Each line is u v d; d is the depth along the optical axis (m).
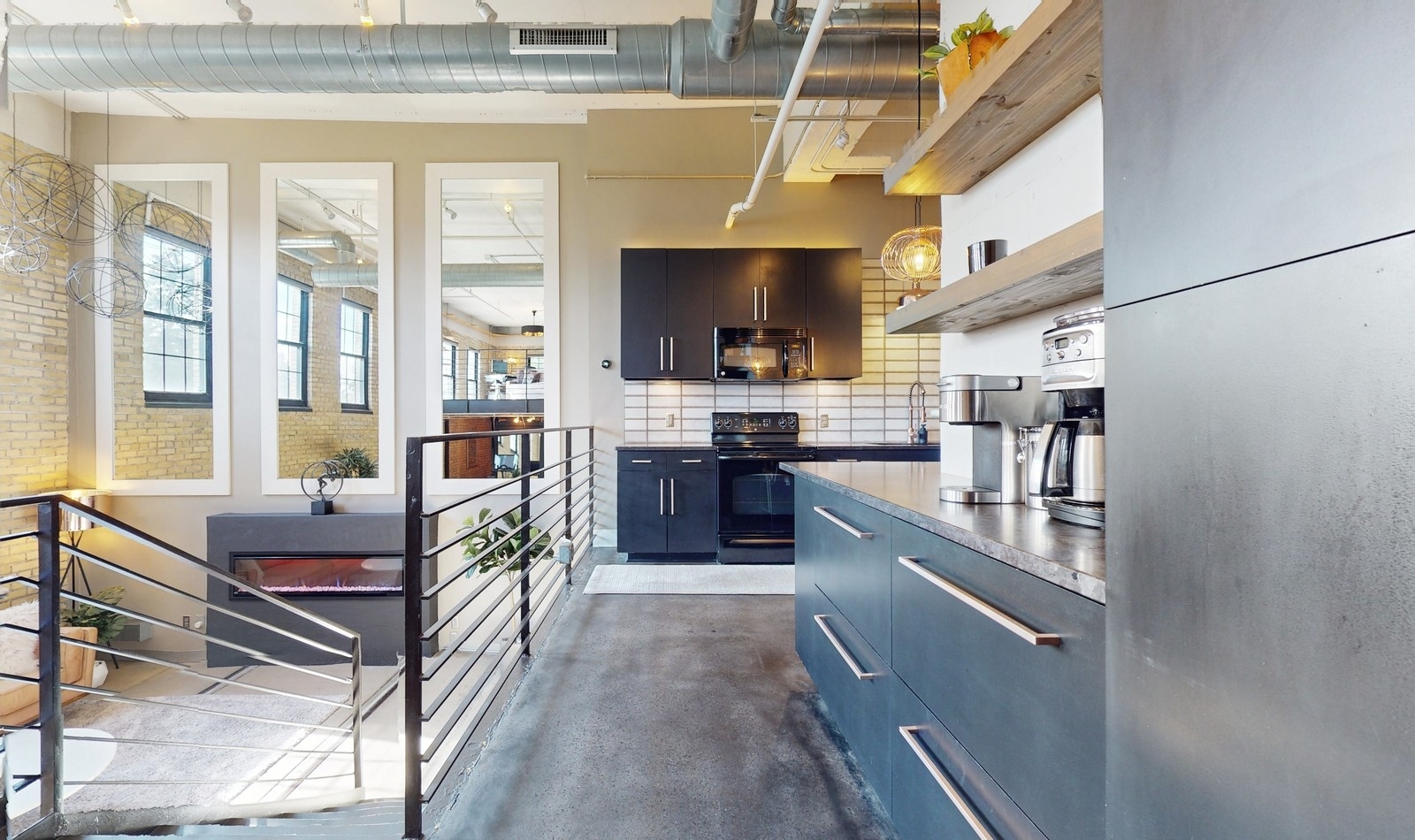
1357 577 0.43
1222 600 0.54
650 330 4.14
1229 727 0.53
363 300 5.94
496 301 8.45
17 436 4.17
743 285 4.16
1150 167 0.64
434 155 4.59
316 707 3.75
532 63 2.76
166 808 1.67
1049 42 1.11
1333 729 0.45
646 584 3.41
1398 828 0.41
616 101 4.31
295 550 4.46
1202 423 0.57
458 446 5.31
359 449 5.20
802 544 2.15
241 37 2.71
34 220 4.26
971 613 0.99
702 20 2.69
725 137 4.43
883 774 1.35
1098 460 1.06
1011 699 0.88
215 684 4.09
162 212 4.74
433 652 4.46
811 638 2.00
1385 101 0.41
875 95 2.79
